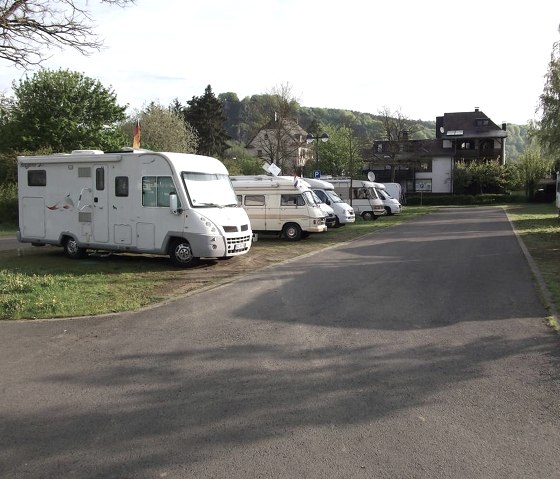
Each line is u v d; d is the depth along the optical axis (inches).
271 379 218.1
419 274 485.4
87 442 164.7
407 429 171.5
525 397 197.9
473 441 163.3
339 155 2659.9
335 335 282.5
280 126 1795.0
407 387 208.1
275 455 154.9
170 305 362.9
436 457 153.5
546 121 1282.0
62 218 605.9
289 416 181.8
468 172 2642.7
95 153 589.3
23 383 217.8
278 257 621.6
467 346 261.6
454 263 557.9
